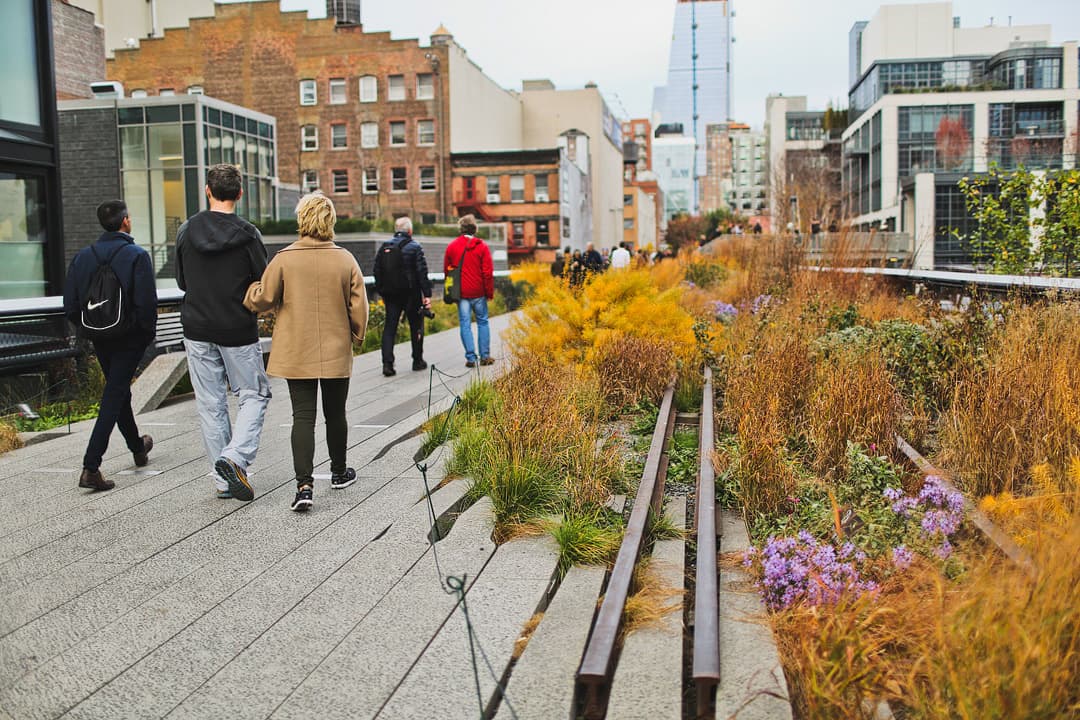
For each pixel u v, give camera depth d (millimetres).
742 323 12188
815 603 3762
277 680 3578
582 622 4004
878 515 4727
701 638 3568
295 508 5711
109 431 6289
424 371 12016
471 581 4566
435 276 23719
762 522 5250
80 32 37969
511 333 10875
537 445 6164
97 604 4344
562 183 70750
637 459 6996
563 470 6137
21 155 15133
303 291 5754
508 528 5309
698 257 26156
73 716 3326
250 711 3344
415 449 7504
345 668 3668
